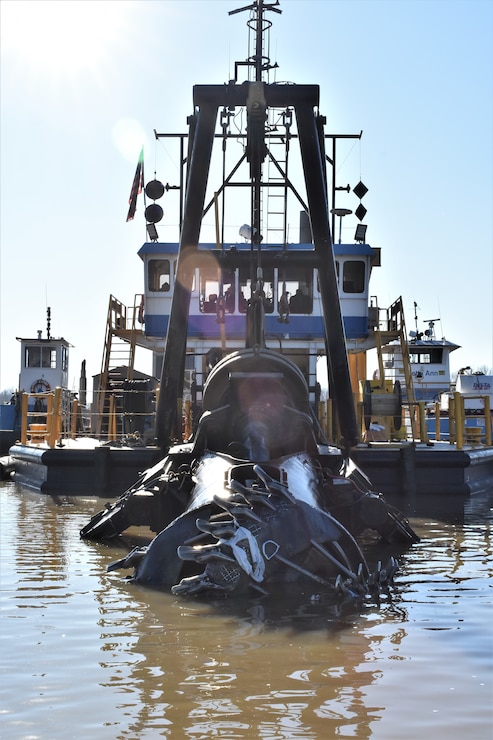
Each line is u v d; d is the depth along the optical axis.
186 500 11.04
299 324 25.58
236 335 25.52
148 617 7.67
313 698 5.52
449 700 5.50
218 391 11.89
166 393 14.62
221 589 8.39
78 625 7.38
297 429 11.24
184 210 14.27
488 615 7.79
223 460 10.28
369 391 22.14
